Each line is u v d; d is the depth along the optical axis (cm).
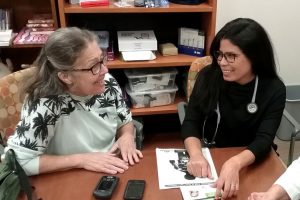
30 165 113
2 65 208
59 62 111
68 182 109
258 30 121
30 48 224
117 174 112
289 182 94
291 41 246
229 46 121
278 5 232
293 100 209
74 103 124
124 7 188
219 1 227
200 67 169
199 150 123
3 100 140
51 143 127
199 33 207
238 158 114
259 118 135
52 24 201
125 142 132
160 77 211
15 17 217
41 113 117
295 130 170
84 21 224
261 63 127
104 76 121
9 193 99
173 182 107
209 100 140
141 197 99
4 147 129
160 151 124
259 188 104
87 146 131
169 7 192
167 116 256
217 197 100
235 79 128
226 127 144
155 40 205
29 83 120
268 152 123
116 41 224
